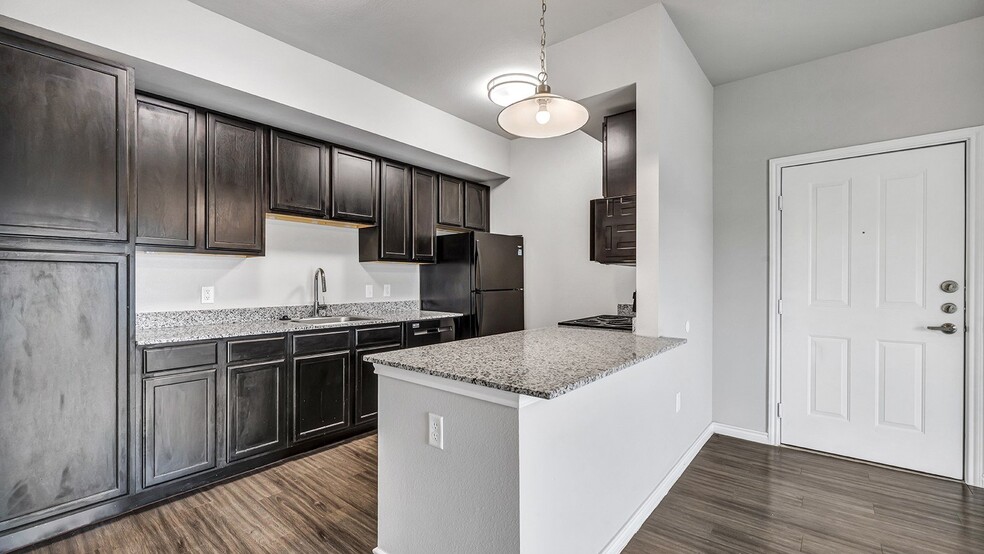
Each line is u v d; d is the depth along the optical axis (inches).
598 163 156.7
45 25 73.9
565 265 164.6
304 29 100.8
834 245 113.7
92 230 79.4
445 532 61.2
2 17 70.5
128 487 84.7
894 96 106.0
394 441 68.9
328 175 132.1
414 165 159.0
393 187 151.3
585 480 65.2
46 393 75.4
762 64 118.5
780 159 120.8
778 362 121.4
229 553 73.1
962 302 98.5
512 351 77.2
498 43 108.1
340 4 91.8
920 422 103.1
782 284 121.0
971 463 96.8
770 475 102.0
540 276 171.5
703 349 122.6
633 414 80.5
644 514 82.4
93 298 80.0
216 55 94.0
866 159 109.6
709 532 78.7
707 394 126.4
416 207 159.2
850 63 111.5
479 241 159.5
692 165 113.8
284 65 106.0
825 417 115.0
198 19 91.5
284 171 121.5
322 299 144.3
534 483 54.8
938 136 100.5
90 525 80.4
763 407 123.3
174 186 101.3
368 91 125.1
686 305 110.0
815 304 116.3
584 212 159.9
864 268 109.8
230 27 96.5
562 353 74.9
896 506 87.7
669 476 95.9
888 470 104.6
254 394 105.3
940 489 94.8
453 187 174.1
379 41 106.3
